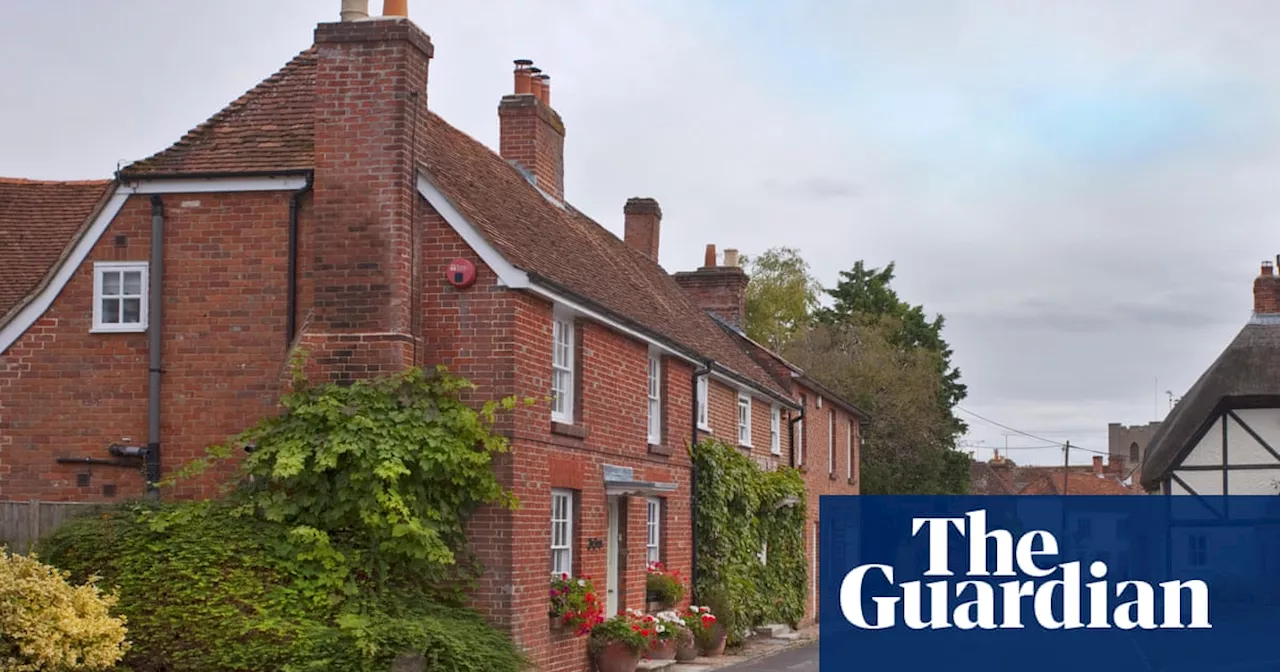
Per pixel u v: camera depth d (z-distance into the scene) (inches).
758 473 1152.8
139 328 675.4
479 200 737.0
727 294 1462.8
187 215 674.8
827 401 1539.1
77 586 555.8
